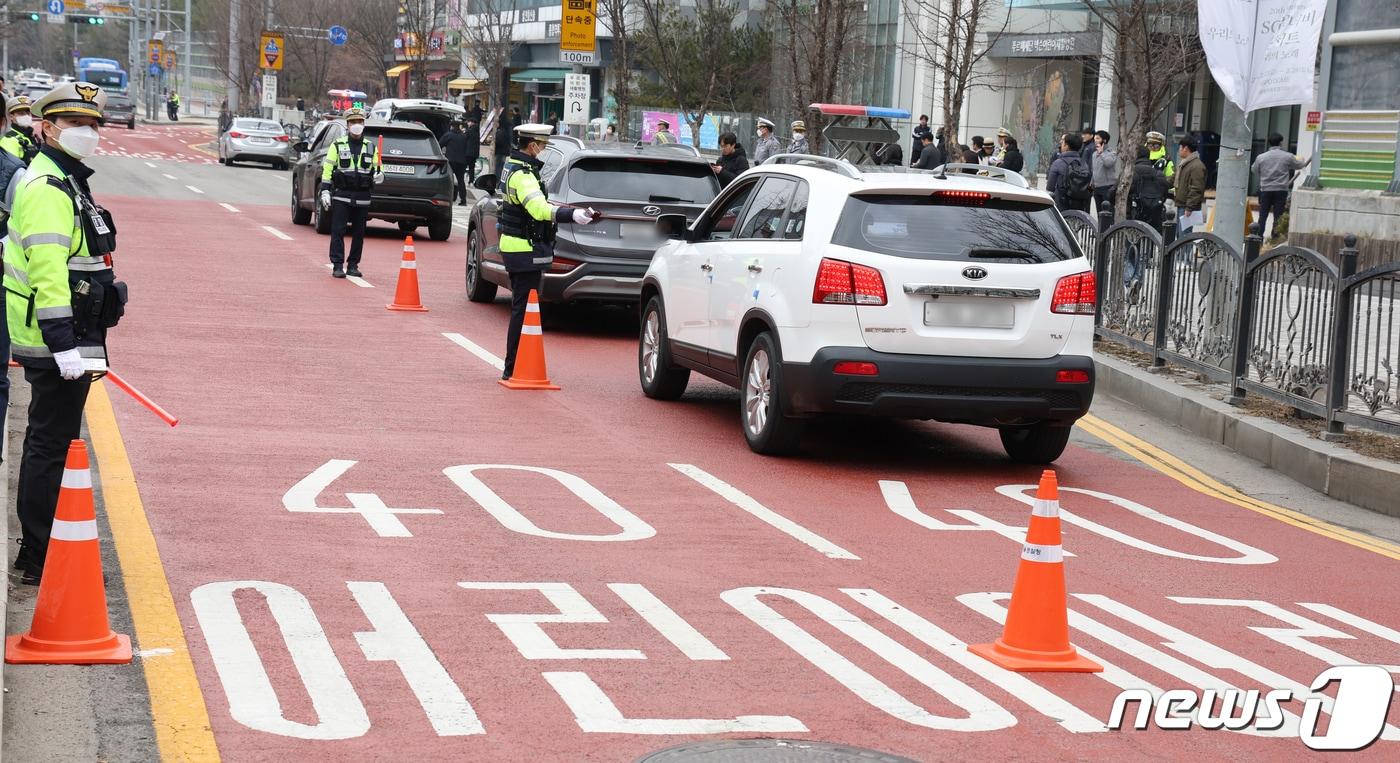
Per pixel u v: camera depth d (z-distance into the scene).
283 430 17.31
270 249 39.28
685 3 86.44
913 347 16.30
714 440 18.34
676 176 26.58
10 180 14.76
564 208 20.98
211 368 21.16
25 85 165.75
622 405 20.41
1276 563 14.17
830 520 14.66
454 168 61.12
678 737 8.91
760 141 44.34
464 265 38.41
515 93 89.69
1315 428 19.34
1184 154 35.69
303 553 12.42
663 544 13.38
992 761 8.81
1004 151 42.44
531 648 10.40
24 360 11.04
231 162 87.50
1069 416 16.78
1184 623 11.96
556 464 16.42
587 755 8.57
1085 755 8.98
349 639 10.39
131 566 11.78
